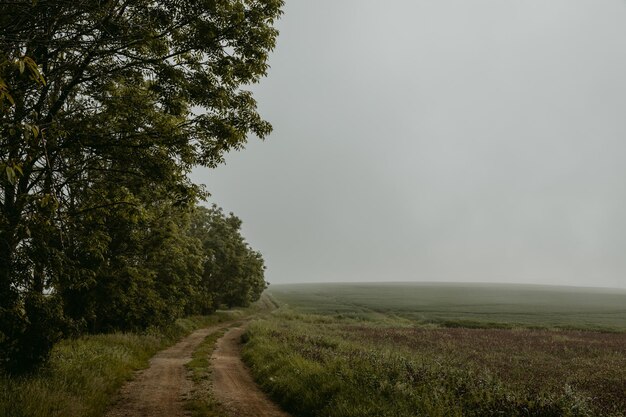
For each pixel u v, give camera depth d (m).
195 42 8.81
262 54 9.30
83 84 9.84
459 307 87.81
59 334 10.43
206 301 40.69
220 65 9.16
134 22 8.23
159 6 8.28
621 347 28.28
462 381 10.94
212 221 49.94
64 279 9.54
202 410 9.26
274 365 13.62
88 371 11.35
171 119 9.93
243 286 58.00
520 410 8.45
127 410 9.34
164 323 26.48
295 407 9.51
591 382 14.66
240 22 8.80
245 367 16.25
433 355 19.95
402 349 22.03
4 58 5.03
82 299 17.78
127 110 9.18
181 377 13.59
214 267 46.50
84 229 11.75
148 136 9.41
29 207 7.54
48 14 6.72
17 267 7.83
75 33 7.23
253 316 59.66
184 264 28.58
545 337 34.69
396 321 54.03
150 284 23.75
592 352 25.52
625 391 13.02
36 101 8.58
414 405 8.33
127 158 9.50
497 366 18.23
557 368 18.38
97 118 9.20
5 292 7.82
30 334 9.70
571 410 8.58
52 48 7.18
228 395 11.02
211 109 9.55
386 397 8.90
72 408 8.09
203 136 9.67
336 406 8.38
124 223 18.38
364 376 10.11
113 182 11.07
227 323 45.09
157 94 9.51
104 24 7.47
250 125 9.78
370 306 89.69
